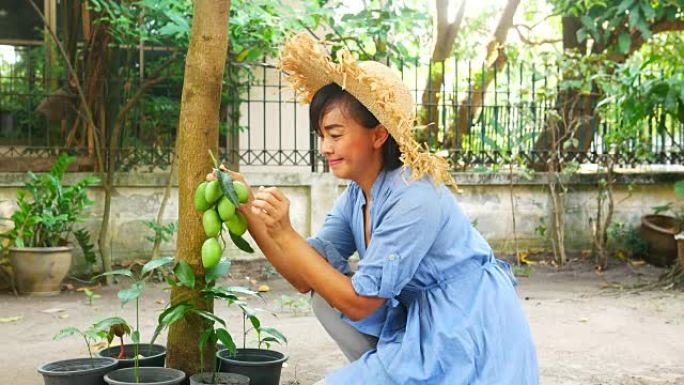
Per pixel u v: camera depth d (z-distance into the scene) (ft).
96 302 23.82
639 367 16.56
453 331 8.83
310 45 8.84
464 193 32.32
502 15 36.91
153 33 27.12
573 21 36.01
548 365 16.65
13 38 30.83
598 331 19.97
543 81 35.86
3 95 29.55
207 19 11.31
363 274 8.68
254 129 32.19
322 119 8.95
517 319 9.19
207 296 11.41
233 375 11.33
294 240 8.71
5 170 27.76
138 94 27.53
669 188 33.73
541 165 33.24
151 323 20.79
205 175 11.42
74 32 29.43
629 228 33.40
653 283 27.40
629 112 27.30
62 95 28.76
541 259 32.37
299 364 16.24
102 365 11.68
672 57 31.37
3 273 25.91
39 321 21.03
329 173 30.71
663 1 32.24
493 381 8.75
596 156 33.01
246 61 29.04
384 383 8.91
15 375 15.44
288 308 23.06
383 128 8.97
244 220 9.50
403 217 8.68
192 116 11.37
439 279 9.09
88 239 27.02
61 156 25.54
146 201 28.99
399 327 9.57
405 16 26.16
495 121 32.81
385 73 9.19
